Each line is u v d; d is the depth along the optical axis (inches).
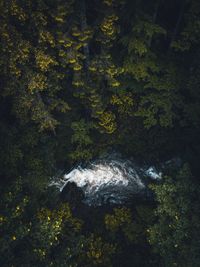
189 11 663.8
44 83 645.9
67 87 733.3
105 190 763.4
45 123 687.1
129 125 764.0
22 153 700.7
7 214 591.8
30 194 701.3
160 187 664.4
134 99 754.2
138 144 770.2
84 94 678.5
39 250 600.4
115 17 593.6
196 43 737.0
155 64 708.0
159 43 757.3
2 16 575.2
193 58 741.3
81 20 613.0
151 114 708.7
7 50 594.9
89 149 752.3
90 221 765.9
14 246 581.6
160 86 691.4
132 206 778.2
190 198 654.5
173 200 662.5
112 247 730.2
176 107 754.2
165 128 769.6
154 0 689.0
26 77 627.8
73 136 718.5
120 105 751.7
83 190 759.7
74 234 706.8
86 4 670.5
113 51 718.5
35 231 621.3
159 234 650.2
